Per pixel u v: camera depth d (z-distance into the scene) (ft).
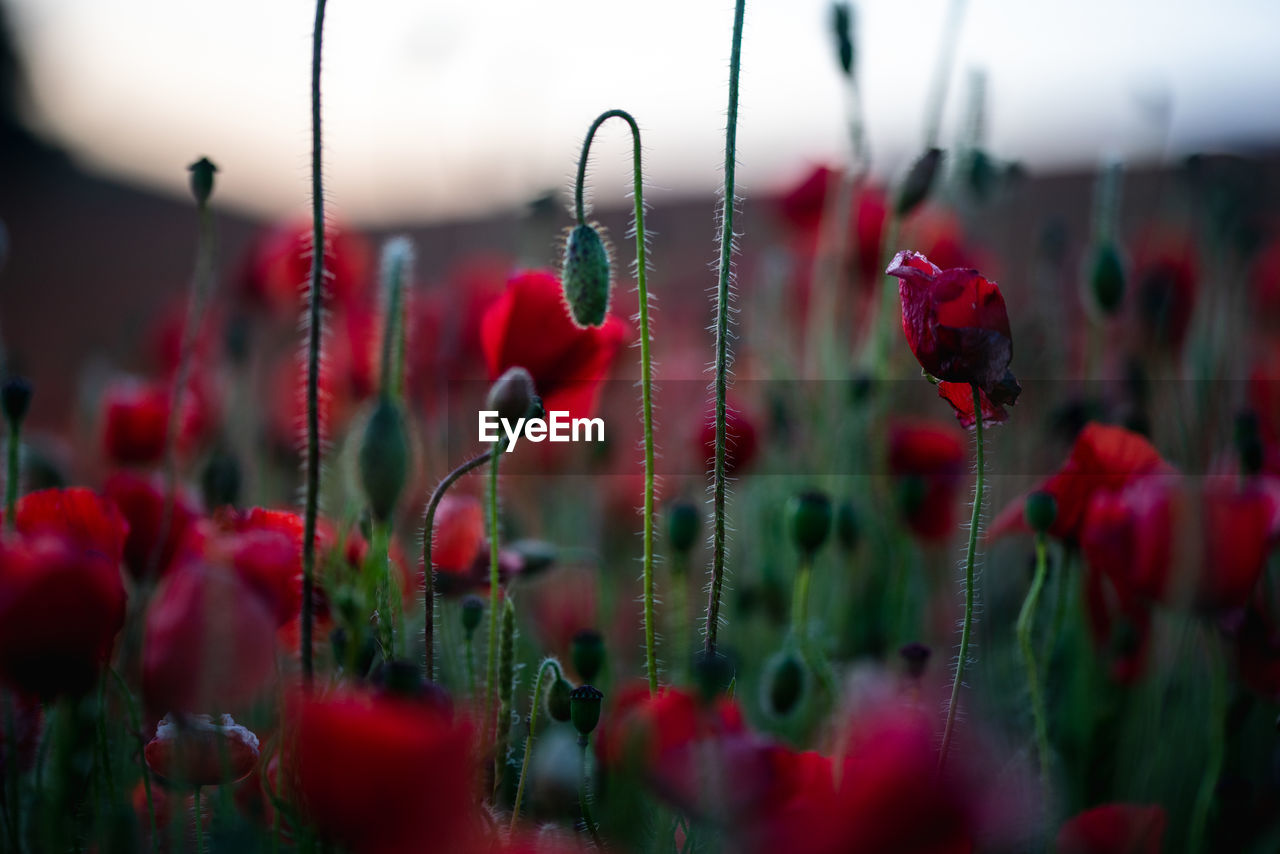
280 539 1.37
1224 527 1.44
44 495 1.37
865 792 1.08
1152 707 1.68
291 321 2.56
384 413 1.36
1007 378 1.30
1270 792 1.57
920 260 1.35
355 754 1.07
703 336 3.24
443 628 1.56
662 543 2.03
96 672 1.28
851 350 2.29
